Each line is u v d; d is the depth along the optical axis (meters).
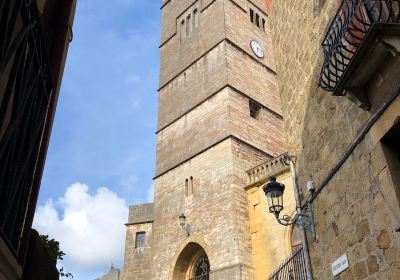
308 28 9.06
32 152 4.75
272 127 32.44
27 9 3.89
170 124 34.75
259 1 40.66
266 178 25.45
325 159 7.91
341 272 6.99
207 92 32.41
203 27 36.59
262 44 37.31
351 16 5.73
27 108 4.29
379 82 5.80
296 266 14.02
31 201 4.98
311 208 8.55
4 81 3.57
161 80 38.69
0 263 3.50
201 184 28.72
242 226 25.17
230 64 32.25
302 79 9.41
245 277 23.27
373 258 5.94
